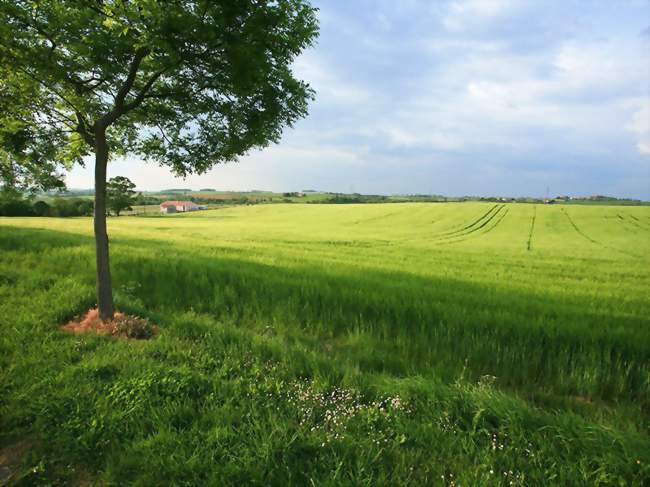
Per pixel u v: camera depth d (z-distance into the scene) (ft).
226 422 11.44
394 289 29.45
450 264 58.80
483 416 11.84
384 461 10.14
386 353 18.07
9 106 20.03
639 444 10.37
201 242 82.43
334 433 11.09
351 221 225.97
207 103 21.16
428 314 22.07
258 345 17.53
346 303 25.22
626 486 9.19
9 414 11.59
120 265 37.19
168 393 12.78
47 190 29.37
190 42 16.46
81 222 155.43
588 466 10.00
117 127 24.77
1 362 14.96
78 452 10.21
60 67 16.56
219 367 15.60
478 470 9.70
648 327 20.67
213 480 9.02
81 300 23.94
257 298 26.43
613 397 14.90
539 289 34.68
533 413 12.04
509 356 17.12
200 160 23.67
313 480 9.20
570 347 18.28
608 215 221.66
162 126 23.59
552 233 161.07
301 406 12.55
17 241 55.88
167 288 28.81
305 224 211.61
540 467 9.94
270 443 10.21
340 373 15.06
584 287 38.37
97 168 20.74
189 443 10.46
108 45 16.17
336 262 50.72
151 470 9.46
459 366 16.94
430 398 12.91
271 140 24.54
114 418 11.38
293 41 18.17
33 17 16.10
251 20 16.40
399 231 169.37
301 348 17.62
